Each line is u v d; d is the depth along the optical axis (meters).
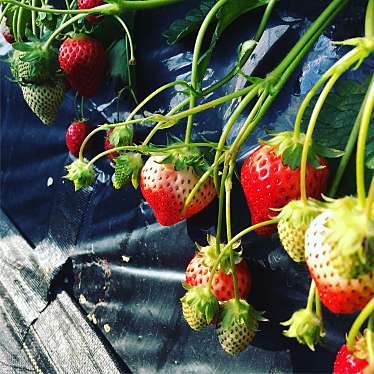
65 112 0.47
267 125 0.28
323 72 0.27
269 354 0.30
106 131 0.41
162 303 0.37
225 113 0.31
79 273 0.45
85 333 0.42
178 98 0.34
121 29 0.36
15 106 0.54
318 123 0.23
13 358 0.46
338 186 0.23
